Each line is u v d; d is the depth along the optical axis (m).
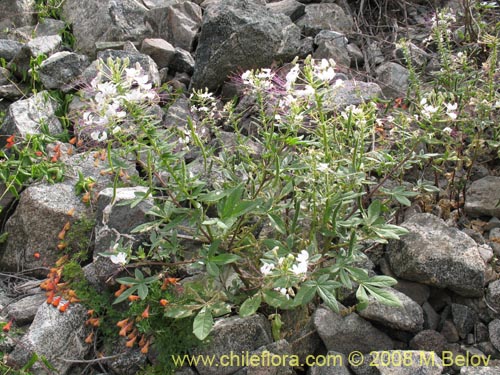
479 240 1.38
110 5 2.09
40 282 1.39
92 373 1.21
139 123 1.04
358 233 1.23
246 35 1.80
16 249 1.46
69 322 1.23
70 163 1.56
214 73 1.82
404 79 1.83
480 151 1.54
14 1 2.24
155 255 1.21
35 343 1.18
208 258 1.09
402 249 1.28
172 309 1.15
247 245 1.19
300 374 1.21
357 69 1.95
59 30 2.19
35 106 1.75
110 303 1.25
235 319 1.18
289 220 1.30
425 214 1.33
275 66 1.87
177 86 1.88
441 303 1.28
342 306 1.21
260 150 1.52
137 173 1.48
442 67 1.74
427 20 2.15
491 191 1.46
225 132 1.64
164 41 1.96
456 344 1.22
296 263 1.08
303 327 1.21
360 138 1.16
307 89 1.08
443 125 1.51
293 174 1.25
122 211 1.29
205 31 1.83
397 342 1.21
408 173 1.56
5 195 1.53
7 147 1.59
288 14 2.10
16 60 1.93
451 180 1.48
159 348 1.17
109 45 2.02
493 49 1.51
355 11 2.20
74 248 1.41
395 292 1.23
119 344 1.21
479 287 1.23
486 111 1.43
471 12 2.05
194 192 1.11
